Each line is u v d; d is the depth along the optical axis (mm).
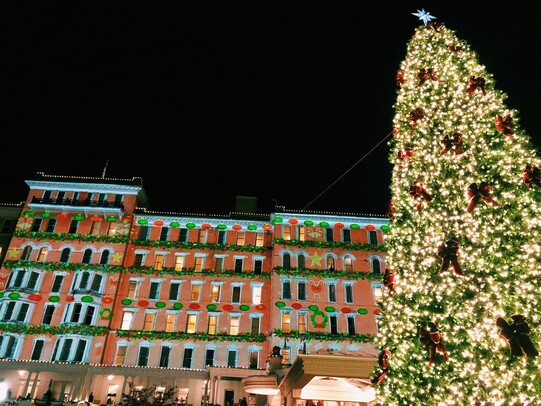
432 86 11320
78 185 42812
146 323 38000
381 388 9648
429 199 9398
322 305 38188
